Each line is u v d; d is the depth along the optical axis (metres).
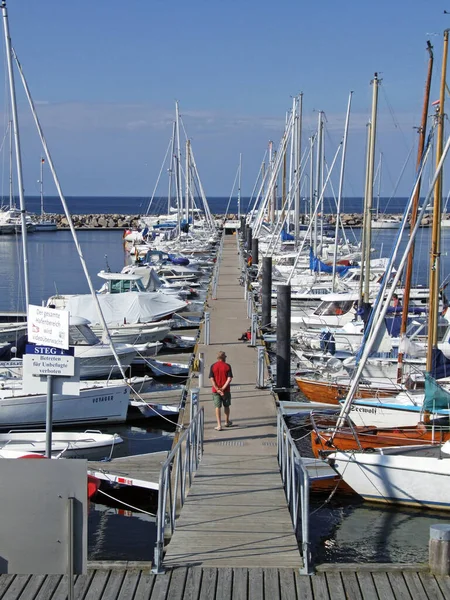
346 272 38.75
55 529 5.66
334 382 20.55
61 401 18.62
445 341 23.39
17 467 5.65
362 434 15.16
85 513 5.65
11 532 5.67
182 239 67.19
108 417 19.30
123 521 13.63
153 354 26.81
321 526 13.23
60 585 7.81
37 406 18.45
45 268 62.03
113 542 12.75
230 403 14.75
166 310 29.53
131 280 34.62
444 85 17.33
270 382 17.73
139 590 7.70
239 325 26.50
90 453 15.97
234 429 14.10
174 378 24.81
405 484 13.49
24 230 21.45
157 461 14.95
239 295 34.97
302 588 7.74
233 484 11.09
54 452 15.59
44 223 105.12
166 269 49.16
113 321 28.47
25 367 10.30
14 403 18.22
